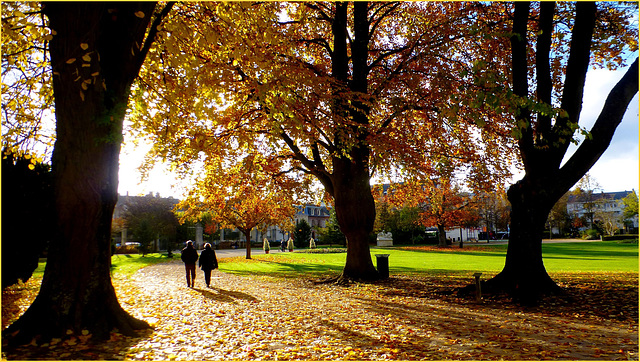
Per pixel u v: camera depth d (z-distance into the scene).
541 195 10.33
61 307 6.20
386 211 54.41
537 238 10.43
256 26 10.02
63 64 6.21
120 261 27.86
